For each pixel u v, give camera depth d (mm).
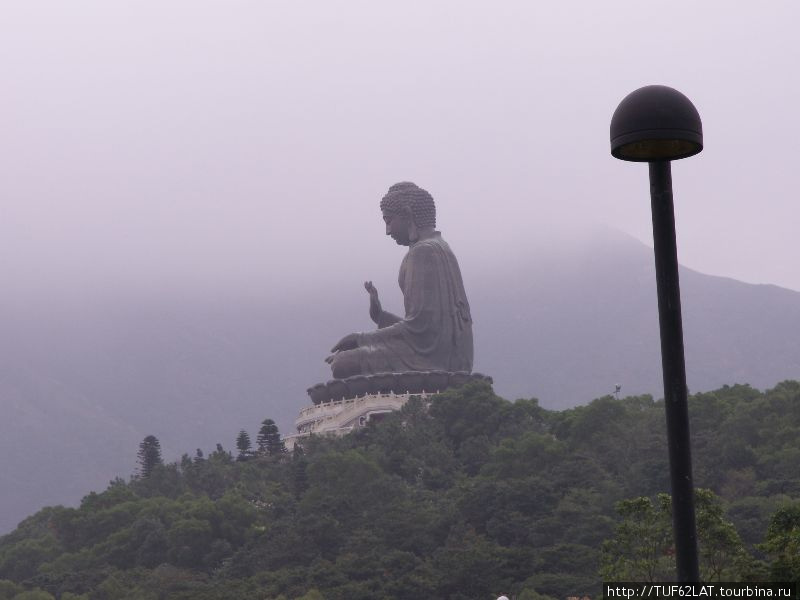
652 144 41344
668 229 41000
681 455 40250
